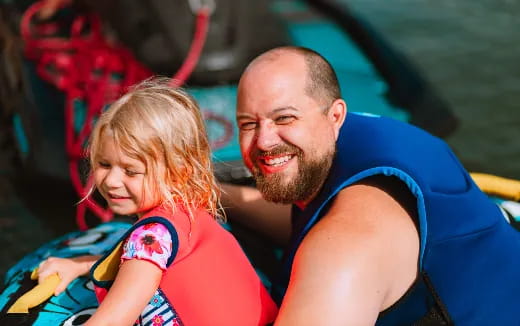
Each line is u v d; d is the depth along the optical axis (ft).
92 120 14.38
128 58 15.67
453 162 7.93
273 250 9.71
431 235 6.87
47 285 8.14
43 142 14.51
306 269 6.43
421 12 24.13
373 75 16.57
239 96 7.42
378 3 24.84
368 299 6.31
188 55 15.51
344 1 24.98
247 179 13.15
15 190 15.02
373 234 6.52
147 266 6.37
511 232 7.80
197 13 15.90
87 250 9.28
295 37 18.25
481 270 7.15
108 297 6.25
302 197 7.50
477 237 7.18
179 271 6.58
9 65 16.62
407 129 7.81
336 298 6.20
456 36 22.52
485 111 18.47
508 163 16.40
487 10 24.29
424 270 6.90
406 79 15.98
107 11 17.01
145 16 16.25
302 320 6.17
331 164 7.48
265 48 16.14
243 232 9.85
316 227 6.76
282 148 7.26
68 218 14.37
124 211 6.81
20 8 18.75
